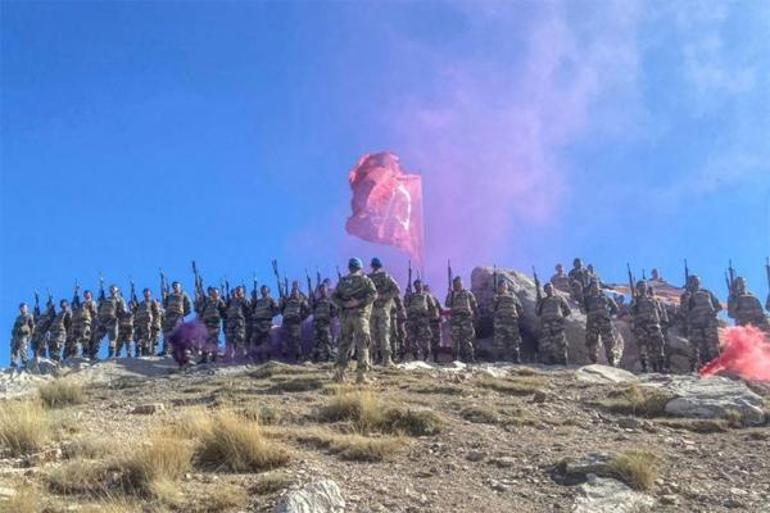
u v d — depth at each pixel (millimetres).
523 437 10914
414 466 9445
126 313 23125
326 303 20719
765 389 16328
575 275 24531
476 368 17703
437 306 20938
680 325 22406
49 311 23344
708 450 10555
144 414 12570
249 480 8648
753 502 8508
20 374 19484
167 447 8961
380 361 18672
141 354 22703
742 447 10812
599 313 20891
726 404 12609
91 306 23203
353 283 15203
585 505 8234
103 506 7699
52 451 9477
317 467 9094
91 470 8633
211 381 16391
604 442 10734
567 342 22078
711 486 9031
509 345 20859
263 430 10477
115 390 16312
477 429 11188
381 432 10906
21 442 9766
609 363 20719
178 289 22812
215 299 21797
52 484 8391
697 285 20781
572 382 15867
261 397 13633
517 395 14523
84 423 11367
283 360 21547
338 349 15258
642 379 16984
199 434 9883
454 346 20531
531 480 9023
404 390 14312
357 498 8109
